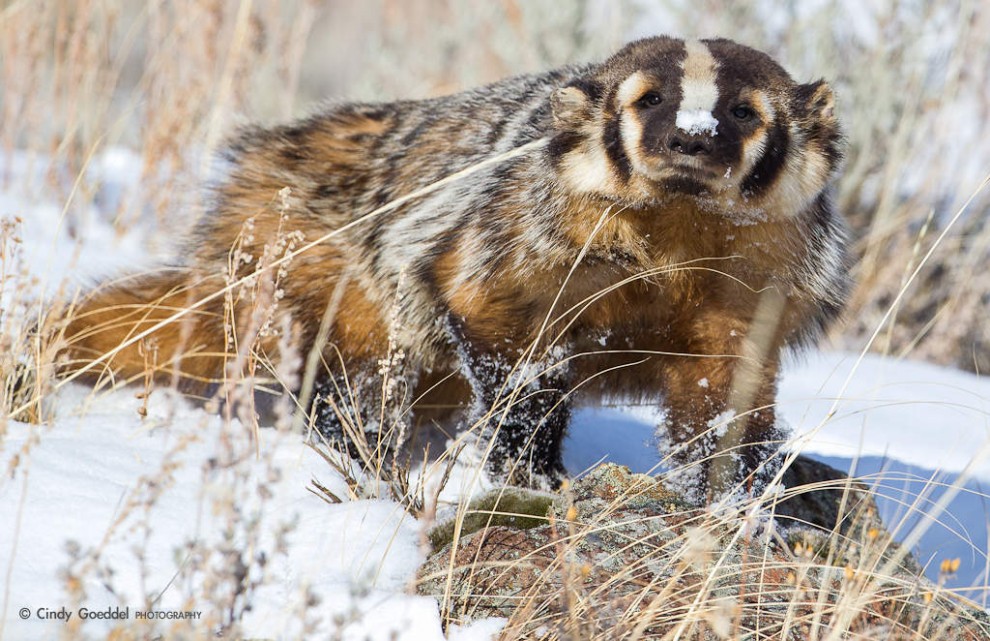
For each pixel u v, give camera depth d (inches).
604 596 253.1
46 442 309.1
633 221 331.9
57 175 600.7
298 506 290.8
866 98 702.5
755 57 343.3
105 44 639.1
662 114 319.9
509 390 347.3
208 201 423.2
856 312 635.5
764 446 335.0
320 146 413.7
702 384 347.3
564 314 335.9
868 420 466.0
